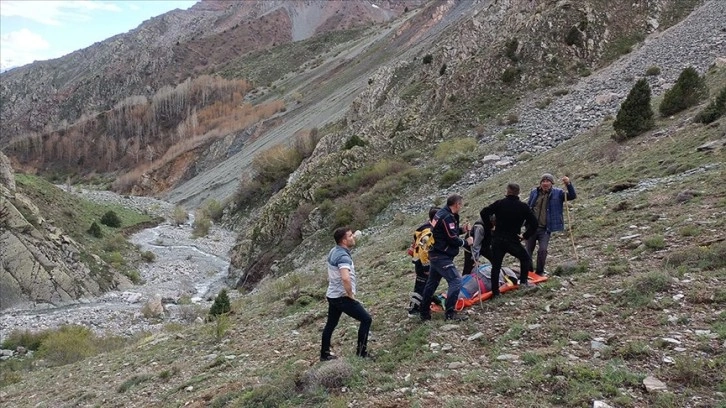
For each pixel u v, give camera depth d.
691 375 5.48
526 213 8.48
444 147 31.83
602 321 7.16
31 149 151.75
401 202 28.69
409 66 58.19
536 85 35.38
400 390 6.53
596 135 23.11
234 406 7.43
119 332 24.53
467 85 38.00
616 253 9.61
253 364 9.73
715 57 27.59
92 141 152.88
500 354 6.92
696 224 9.58
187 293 35.34
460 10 89.25
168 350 13.34
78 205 51.31
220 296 19.05
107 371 12.98
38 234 32.41
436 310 8.98
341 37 194.12
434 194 27.56
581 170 19.05
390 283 13.05
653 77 29.06
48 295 30.72
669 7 38.91
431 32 90.06
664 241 9.29
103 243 42.38
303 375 7.37
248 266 36.34
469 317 8.34
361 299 11.98
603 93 30.03
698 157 14.41
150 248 47.34
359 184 34.06
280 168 63.34
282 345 10.52
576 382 5.77
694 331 6.36
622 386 5.60
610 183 15.31
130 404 9.59
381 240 22.42
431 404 6.03
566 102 31.47
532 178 21.11
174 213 63.72
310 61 178.12
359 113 58.12
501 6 45.34
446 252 8.26
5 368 19.09
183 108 158.75
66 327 23.77
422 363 7.20
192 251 48.44
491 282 8.85
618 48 36.19
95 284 33.34
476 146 30.88
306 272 22.50
